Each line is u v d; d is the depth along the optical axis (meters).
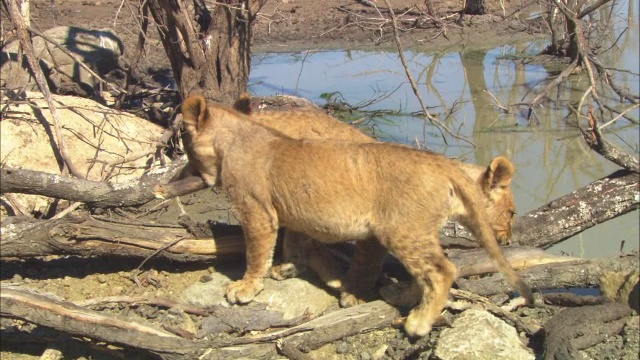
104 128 8.87
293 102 10.80
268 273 6.32
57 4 17.08
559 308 6.35
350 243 7.02
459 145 10.83
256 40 16.28
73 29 12.00
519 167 10.28
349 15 17.16
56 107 8.36
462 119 11.80
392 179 5.43
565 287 6.63
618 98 12.45
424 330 5.64
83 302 5.89
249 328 5.91
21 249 6.14
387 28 16.52
